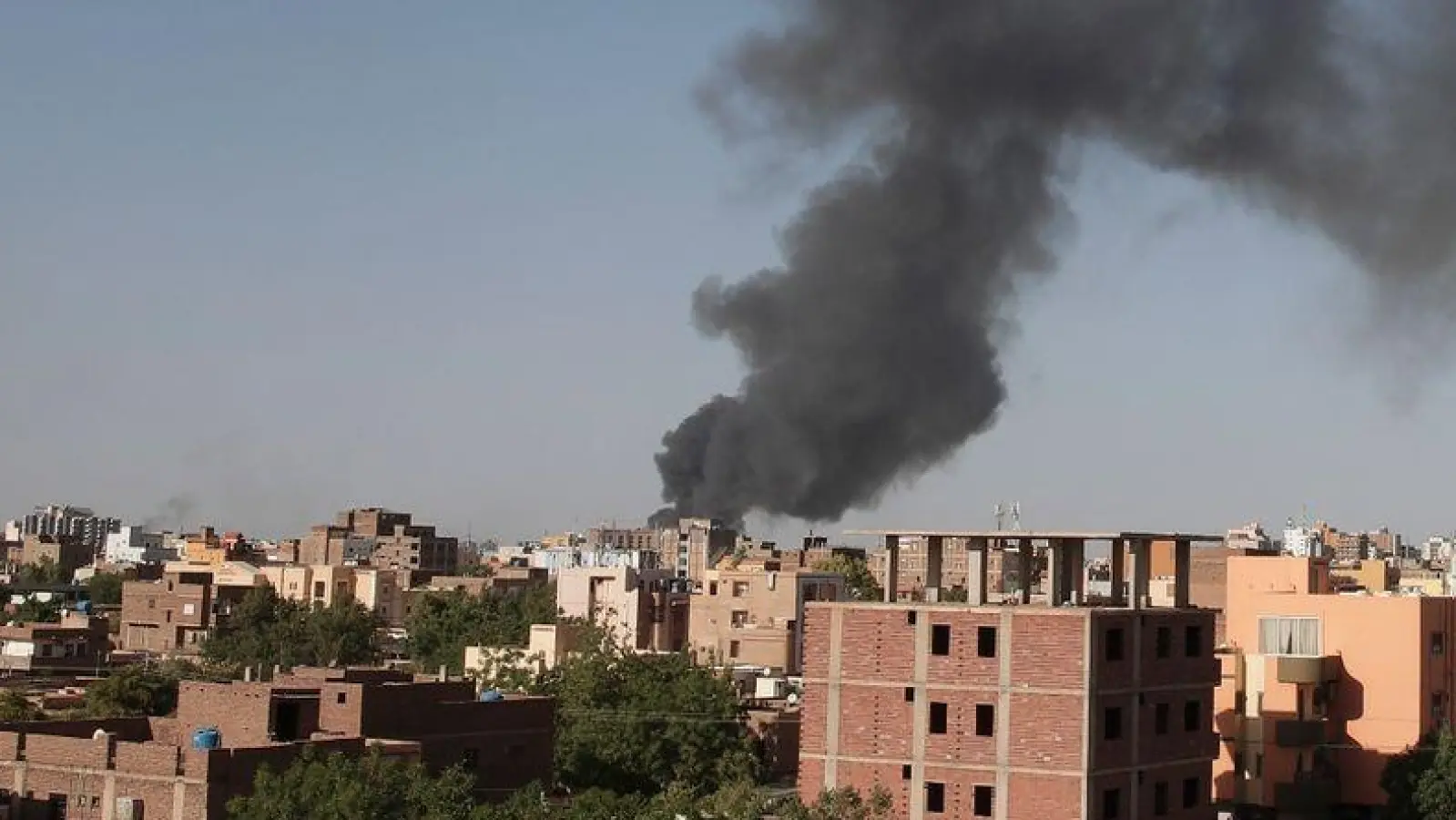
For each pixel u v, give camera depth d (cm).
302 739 8519
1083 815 7500
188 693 8700
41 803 7831
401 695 8825
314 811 7100
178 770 7581
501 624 19012
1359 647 10419
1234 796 10488
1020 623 7706
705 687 11394
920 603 7994
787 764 12125
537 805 7556
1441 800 9450
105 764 7712
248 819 7150
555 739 10506
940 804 7769
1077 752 7550
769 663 17312
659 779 10869
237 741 8519
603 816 7194
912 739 7838
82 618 18575
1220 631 12800
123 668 15275
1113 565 8250
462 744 9094
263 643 18900
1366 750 10356
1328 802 10294
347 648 19075
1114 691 7706
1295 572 10756
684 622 19400
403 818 7225
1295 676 10338
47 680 14938
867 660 7969
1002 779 7662
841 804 7400
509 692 11844
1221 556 14962
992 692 7725
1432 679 10425
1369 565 15800
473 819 7144
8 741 7975
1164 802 7975
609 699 11469
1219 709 10606
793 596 17588
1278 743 10319
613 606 19350
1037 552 12888
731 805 7581
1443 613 10544
